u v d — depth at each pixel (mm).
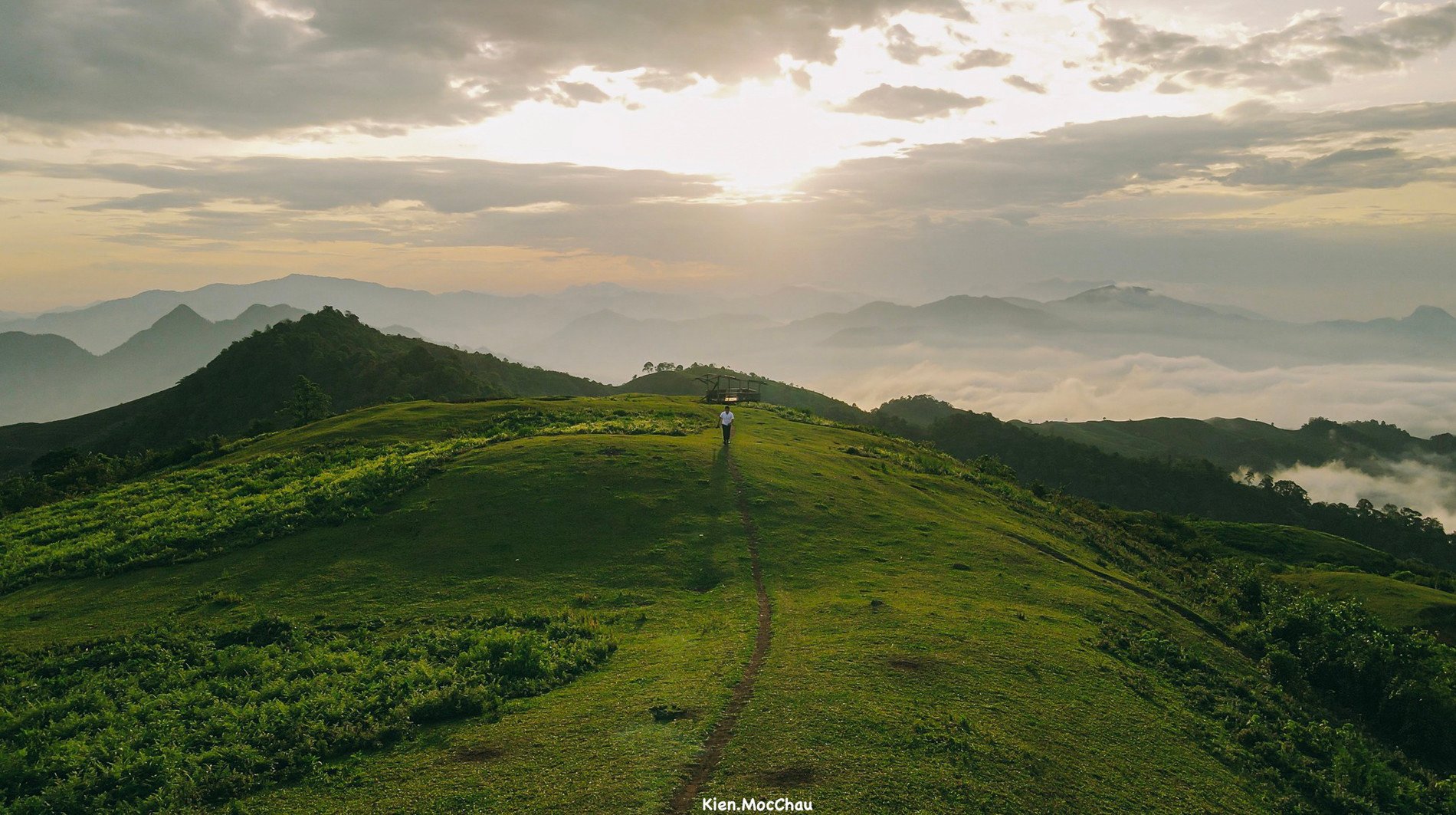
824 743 16578
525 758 16500
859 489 45688
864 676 20422
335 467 50406
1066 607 30562
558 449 46594
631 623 26484
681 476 42594
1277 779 19250
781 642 23266
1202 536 88562
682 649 23125
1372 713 28594
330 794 15742
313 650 24703
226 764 17234
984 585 31891
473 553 33312
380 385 162875
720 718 17938
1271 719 23531
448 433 59594
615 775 15398
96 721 20359
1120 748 18734
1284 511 175250
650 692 19797
